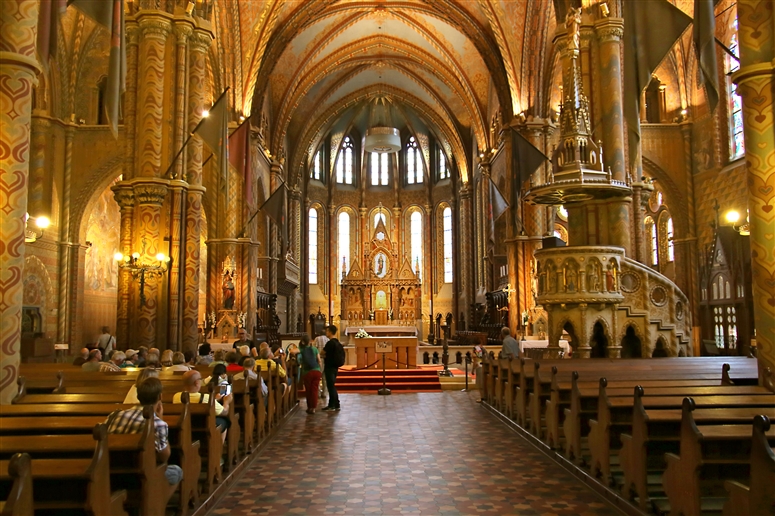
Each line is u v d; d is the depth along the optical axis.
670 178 27.52
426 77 40.03
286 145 40.62
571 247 15.35
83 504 4.29
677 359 12.53
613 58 17.69
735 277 22.89
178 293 16.03
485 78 35.31
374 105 47.25
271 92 34.91
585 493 7.70
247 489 8.00
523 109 28.08
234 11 24.89
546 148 27.75
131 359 13.56
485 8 27.53
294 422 13.50
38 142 25.30
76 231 26.47
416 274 44.56
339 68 37.94
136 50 16.36
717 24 25.50
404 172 49.94
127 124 16.31
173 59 16.52
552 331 15.84
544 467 9.11
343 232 49.22
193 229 16.50
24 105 7.98
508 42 27.83
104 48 27.08
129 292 15.80
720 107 25.80
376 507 7.20
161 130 16.20
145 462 5.20
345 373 21.47
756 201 8.73
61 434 5.87
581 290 15.10
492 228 34.44
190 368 12.10
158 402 6.13
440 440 11.26
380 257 44.91
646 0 13.08
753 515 4.51
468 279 42.03
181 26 16.47
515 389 12.84
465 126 41.94
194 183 16.64
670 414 6.54
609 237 16.97
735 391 7.76
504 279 32.44
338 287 48.12
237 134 19.64
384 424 13.14
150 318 15.50
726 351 23.41
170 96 16.41
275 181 35.12
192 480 6.76
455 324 44.94
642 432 6.43
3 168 7.81
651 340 15.67
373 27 35.22
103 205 29.06
